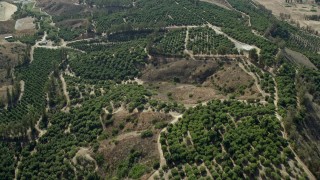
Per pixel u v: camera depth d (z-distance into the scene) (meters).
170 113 170.62
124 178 142.38
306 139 151.00
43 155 169.00
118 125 171.88
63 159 162.62
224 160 134.75
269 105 163.25
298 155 134.50
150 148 151.25
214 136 145.50
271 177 125.81
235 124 151.25
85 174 152.12
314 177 127.50
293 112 154.88
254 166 128.62
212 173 130.38
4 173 163.38
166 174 137.25
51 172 158.12
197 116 159.62
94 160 156.50
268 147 134.88
